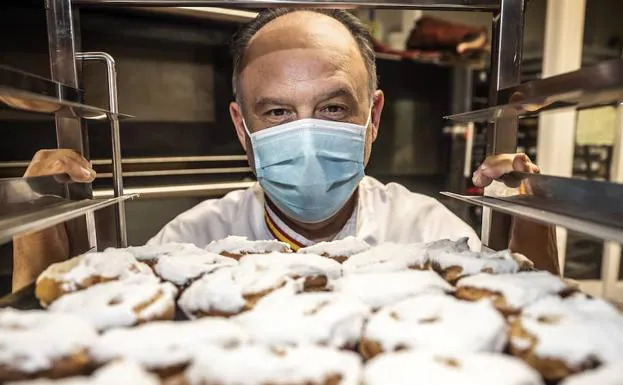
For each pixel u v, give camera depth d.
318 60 1.01
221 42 1.71
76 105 0.67
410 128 2.21
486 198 0.77
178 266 0.68
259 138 1.03
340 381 0.42
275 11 1.13
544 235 0.93
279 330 0.50
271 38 1.04
